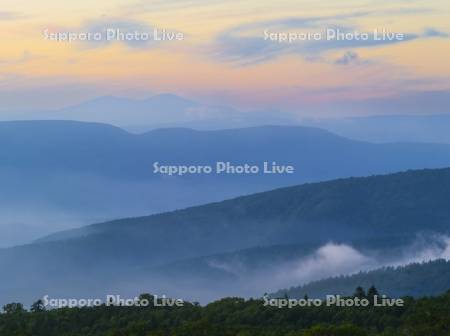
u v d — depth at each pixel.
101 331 113.56
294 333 105.94
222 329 108.00
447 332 105.56
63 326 116.81
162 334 106.25
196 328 106.94
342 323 109.62
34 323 116.50
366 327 112.12
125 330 109.19
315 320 116.81
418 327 107.56
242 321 116.38
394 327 111.62
